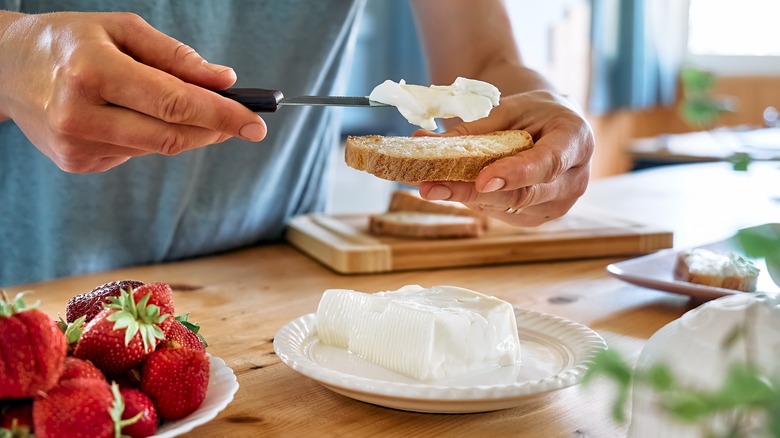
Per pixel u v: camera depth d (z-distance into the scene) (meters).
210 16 1.11
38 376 0.62
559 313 0.93
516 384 0.72
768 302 0.63
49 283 1.02
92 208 1.08
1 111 0.83
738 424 0.50
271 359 0.82
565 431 0.72
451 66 1.12
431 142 0.85
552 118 0.89
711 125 0.87
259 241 1.21
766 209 1.34
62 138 0.77
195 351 0.69
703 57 3.32
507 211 0.94
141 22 0.77
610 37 3.02
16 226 1.10
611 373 0.50
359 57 1.83
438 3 1.12
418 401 0.72
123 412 0.65
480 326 0.77
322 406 0.75
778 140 2.04
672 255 1.02
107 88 0.74
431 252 1.07
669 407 0.52
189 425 0.67
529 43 2.63
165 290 0.72
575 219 1.20
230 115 0.75
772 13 3.19
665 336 0.65
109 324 0.68
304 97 0.78
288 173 1.20
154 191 1.09
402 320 0.77
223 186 1.13
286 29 1.15
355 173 1.86
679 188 1.51
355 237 1.12
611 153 3.21
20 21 0.80
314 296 0.98
